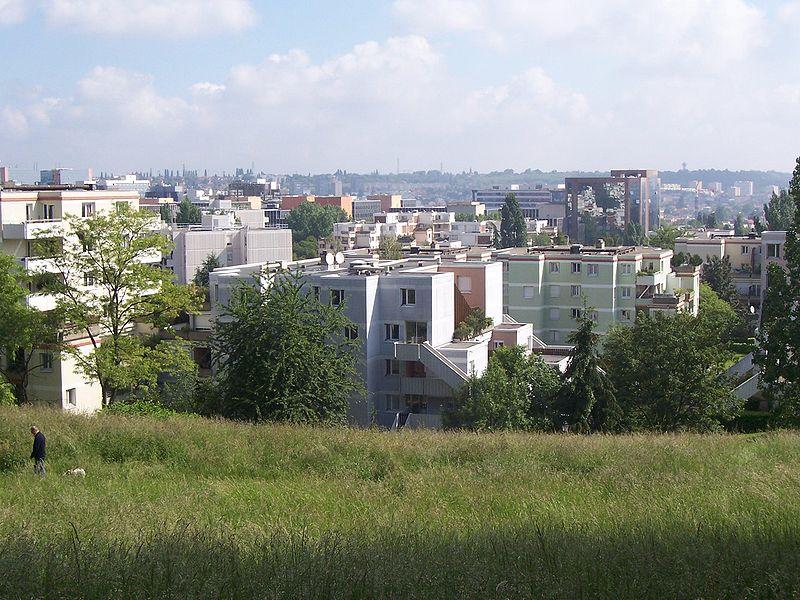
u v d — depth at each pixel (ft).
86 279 154.92
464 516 51.78
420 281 168.96
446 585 30.53
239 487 65.05
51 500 57.41
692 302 287.89
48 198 178.91
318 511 54.13
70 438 81.66
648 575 32.09
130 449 80.53
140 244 145.18
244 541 40.11
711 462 73.77
